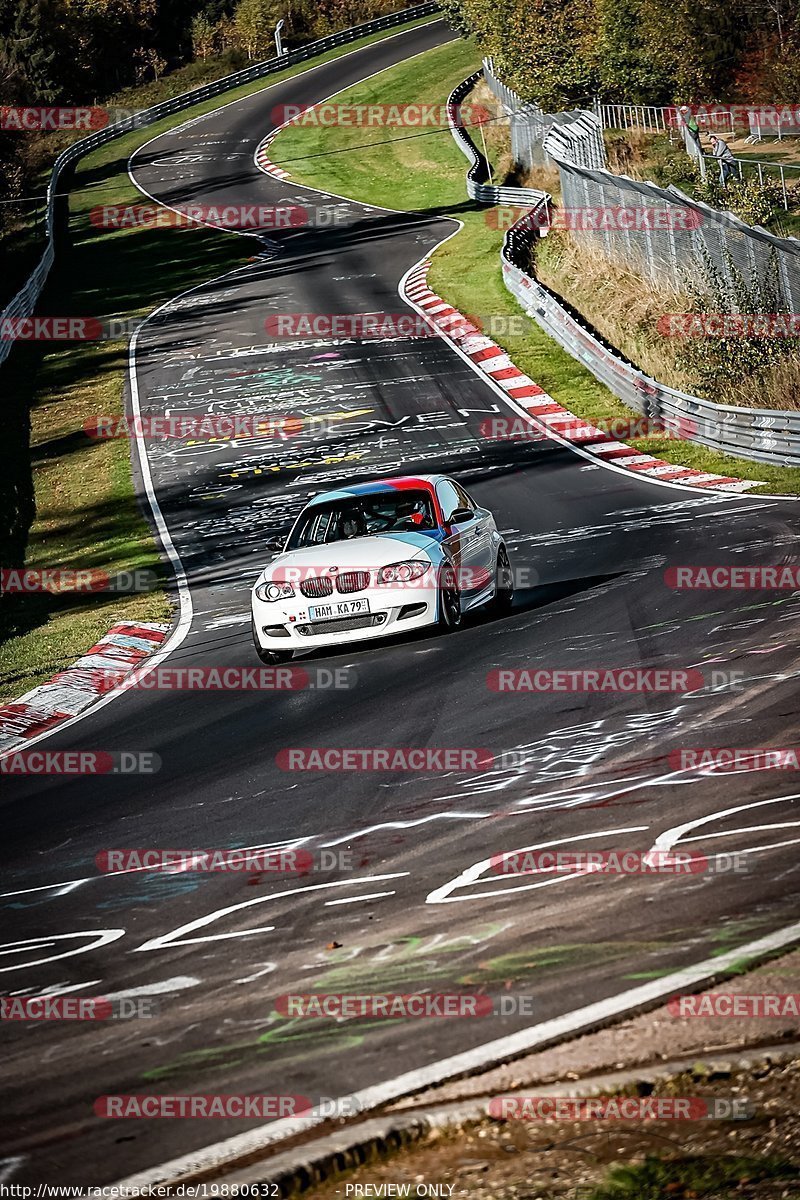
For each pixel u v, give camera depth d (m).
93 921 9.47
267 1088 6.14
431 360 48.44
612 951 7.21
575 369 44.78
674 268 44.62
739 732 11.77
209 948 8.40
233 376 50.34
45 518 37.38
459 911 8.30
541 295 50.09
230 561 29.98
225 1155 5.54
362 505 19.47
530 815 10.31
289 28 130.25
